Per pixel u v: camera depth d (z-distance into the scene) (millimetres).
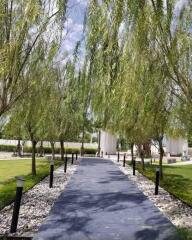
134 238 3801
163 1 3828
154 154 22750
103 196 6516
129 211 5207
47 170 11430
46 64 4484
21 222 4383
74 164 14492
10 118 7410
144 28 3955
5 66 3826
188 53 4277
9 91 4152
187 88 4215
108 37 4188
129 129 9992
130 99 5027
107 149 24984
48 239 3676
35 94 5387
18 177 4027
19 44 3982
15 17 3986
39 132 9484
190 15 4297
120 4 3812
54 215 4820
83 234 3914
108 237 3820
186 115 5348
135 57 4469
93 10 4086
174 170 13641
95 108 6973
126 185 8195
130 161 17672
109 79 4727
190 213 5195
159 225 4398
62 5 4148
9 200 5688
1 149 25312
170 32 4051
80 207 5418
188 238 3771
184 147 24062
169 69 4336
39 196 6340
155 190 7000
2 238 3676
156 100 5004
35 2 4000
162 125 7438
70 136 14758
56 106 9266
